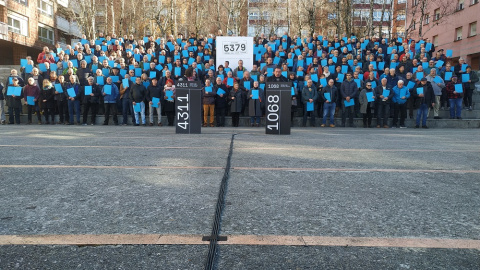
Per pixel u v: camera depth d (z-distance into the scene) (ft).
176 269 5.78
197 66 49.57
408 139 27.43
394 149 20.59
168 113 43.91
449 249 6.65
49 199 9.72
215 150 19.30
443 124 45.83
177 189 10.78
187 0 115.03
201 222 7.97
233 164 15.02
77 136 27.78
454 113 46.88
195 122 30.48
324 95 43.52
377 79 47.88
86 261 6.07
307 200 9.77
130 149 19.57
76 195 10.11
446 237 7.23
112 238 7.02
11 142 23.16
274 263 6.04
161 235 7.18
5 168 13.87
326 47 60.49
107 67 48.96
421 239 7.11
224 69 49.44
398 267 5.92
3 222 7.95
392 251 6.55
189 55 54.44
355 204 9.45
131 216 8.36
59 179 12.01
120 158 16.39
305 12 111.24
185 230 7.47
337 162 15.79
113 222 7.95
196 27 103.24
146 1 114.21
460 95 46.01
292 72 45.47
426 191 10.85
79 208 8.95
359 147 21.45
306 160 16.22
